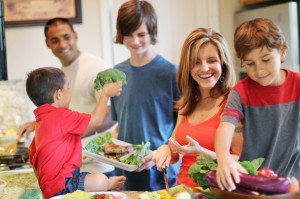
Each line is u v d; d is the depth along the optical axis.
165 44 4.20
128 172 2.61
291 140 1.75
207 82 2.09
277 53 1.64
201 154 1.79
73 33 3.04
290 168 1.75
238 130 1.88
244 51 1.65
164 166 1.93
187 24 4.23
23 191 2.15
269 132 1.77
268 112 1.77
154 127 2.58
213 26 4.21
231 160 1.51
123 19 2.49
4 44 3.03
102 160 2.27
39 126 2.08
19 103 3.86
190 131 2.14
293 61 3.65
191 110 2.21
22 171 2.50
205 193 1.61
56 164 2.02
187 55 2.12
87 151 2.30
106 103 2.23
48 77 2.15
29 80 2.16
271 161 1.77
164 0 4.17
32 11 3.86
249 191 1.39
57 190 2.00
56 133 2.04
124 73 2.45
